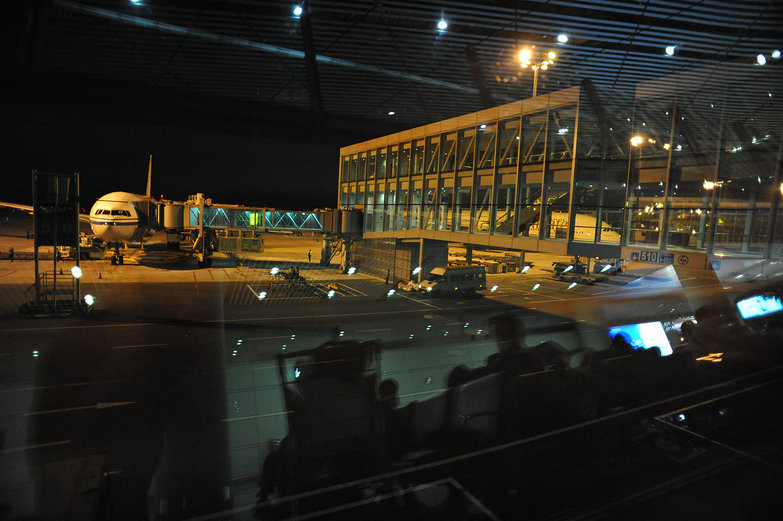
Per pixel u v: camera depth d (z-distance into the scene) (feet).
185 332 70.23
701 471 28.22
